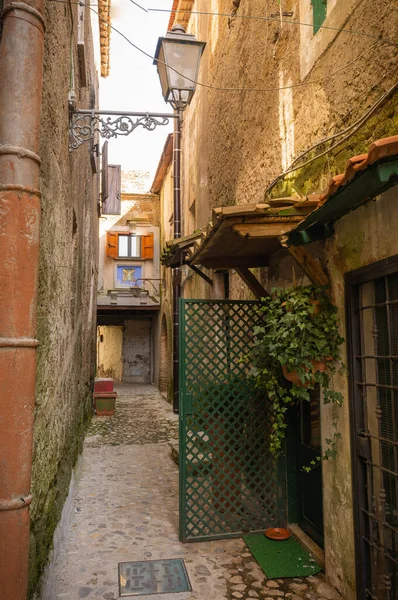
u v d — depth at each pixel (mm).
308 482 4520
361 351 3283
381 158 2154
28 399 2355
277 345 3547
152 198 21828
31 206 2412
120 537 4637
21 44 2436
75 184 5402
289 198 3375
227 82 7484
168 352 16703
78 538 4605
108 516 5223
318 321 3496
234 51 7016
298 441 4805
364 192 2686
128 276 21484
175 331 12992
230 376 4895
